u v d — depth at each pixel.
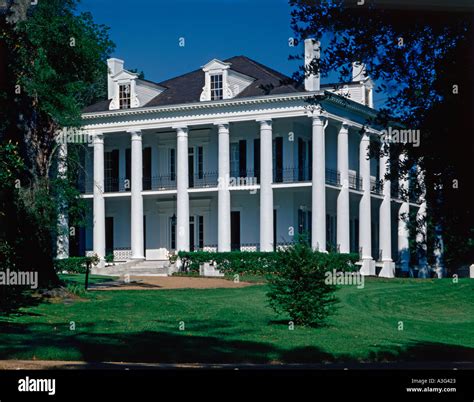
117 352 16.62
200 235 51.66
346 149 47.66
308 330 22.11
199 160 51.88
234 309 26.75
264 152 46.50
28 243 26.52
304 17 12.70
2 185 21.73
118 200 54.38
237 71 48.34
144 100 51.62
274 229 48.66
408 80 12.27
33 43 27.08
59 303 26.08
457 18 11.81
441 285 38.53
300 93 45.03
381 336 21.97
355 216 52.62
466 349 19.59
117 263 52.12
